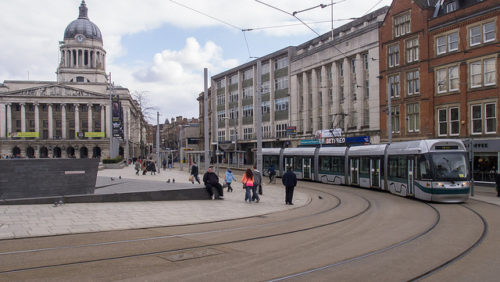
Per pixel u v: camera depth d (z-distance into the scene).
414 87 36.66
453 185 18.59
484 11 30.84
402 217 14.64
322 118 49.56
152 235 11.18
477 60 31.45
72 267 7.73
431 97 34.78
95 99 107.69
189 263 8.09
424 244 9.89
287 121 57.19
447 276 7.24
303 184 33.00
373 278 7.09
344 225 12.96
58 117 108.19
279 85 59.09
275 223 13.50
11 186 16.91
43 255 8.70
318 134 48.75
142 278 7.00
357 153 29.02
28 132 103.44
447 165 18.91
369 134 41.41
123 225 12.62
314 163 35.34
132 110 109.44
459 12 32.69
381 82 40.06
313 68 51.47
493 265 7.95
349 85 45.09
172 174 44.16
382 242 10.12
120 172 46.06
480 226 12.52
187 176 40.09
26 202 16.17
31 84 109.44
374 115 40.97
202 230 12.08
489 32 30.75
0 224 12.16
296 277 7.12
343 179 30.88
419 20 35.97
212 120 77.19
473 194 22.80
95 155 107.69
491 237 10.74
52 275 7.18
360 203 19.50
